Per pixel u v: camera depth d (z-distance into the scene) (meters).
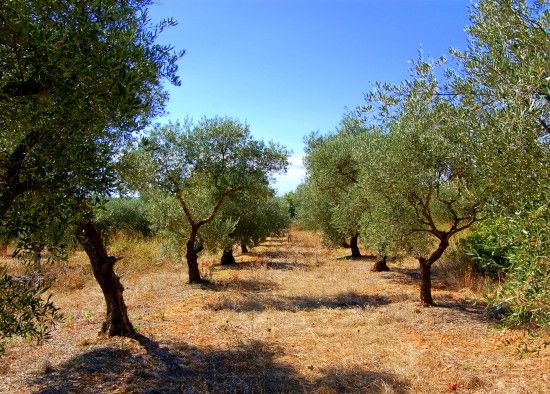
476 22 4.23
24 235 3.12
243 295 11.01
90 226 6.89
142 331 7.70
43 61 2.76
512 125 3.32
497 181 3.48
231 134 12.59
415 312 8.81
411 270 14.85
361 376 5.72
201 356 6.50
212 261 19.14
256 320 8.55
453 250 13.97
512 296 3.11
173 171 11.98
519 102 3.32
